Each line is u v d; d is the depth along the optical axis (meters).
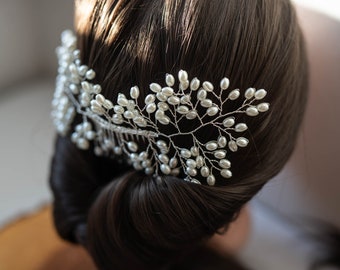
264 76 0.29
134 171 0.33
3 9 0.65
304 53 0.33
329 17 0.38
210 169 0.31
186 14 0.28
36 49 0.73
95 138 0.35
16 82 0.74
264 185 0.35
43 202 0.56
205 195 0.30
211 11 0.28
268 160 0.32
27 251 0.50
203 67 0.28
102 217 0.32
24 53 0.72
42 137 0.65
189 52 0.28
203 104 0.28
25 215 0.54
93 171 0.37
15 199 0.58
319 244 0.51
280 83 0.30
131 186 0.32
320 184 0.47
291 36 0.30
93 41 0.31
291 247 0.51
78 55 0.33
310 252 0.50
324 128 0.43
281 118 0.31
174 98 0.28
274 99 0.30
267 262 0.50
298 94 0.32
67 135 0.38
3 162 0.62
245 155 0.30
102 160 0.37
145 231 0.32
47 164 0.62
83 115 0.35
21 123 0.67
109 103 0.31
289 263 0.50
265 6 0.29
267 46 0.28
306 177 0.47
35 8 0.69
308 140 0.45
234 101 0.29
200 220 0.31
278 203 0.52
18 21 0.68
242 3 0.28
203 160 0.30
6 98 0.71
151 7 0.28
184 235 0.32
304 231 0.52
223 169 0.30
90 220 0.34
